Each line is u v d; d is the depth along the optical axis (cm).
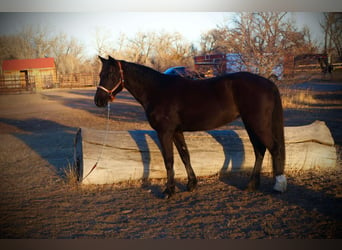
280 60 832
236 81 357
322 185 404
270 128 356
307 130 471
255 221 312
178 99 366
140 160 430
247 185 395
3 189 420
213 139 457
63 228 307
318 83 1555
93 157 416
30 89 2297
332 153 465
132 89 393
